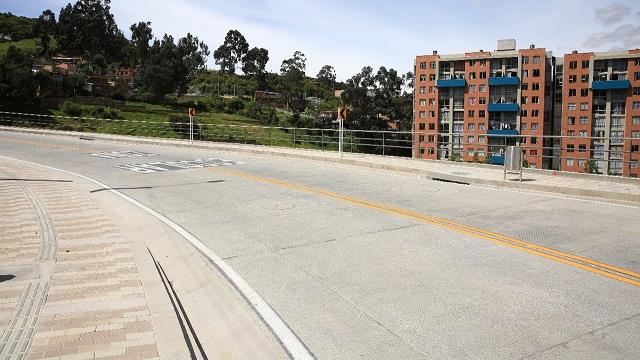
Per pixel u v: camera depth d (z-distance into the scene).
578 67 75.88
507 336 4.54
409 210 10.20
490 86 79.00
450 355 4.21
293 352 4.34
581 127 76.94
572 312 5.04
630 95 73.38
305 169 17.80
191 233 8.59
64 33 164.25
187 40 177.75
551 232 8.27
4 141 30.36
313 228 8.80
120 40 184.00
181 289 6.16
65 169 17.70
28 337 4.41
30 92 80.69
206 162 20.42
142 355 4.09
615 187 12.17
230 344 4.61
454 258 6.93
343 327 4.81
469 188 13.12
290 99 148.25
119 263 6.59
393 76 108.81
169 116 94.31
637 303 5.24
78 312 4.96
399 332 4.67
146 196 12.30
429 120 84.81
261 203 11.23
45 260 6.72
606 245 7.44
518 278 6.06
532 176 14.66
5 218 9.40
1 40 163.00
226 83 166.25
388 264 6.71
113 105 99.19
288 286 5.94
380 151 83.31
